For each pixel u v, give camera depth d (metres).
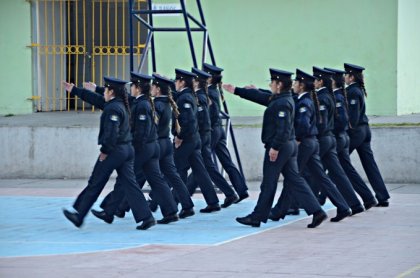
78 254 23.02
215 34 43.34
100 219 29.16
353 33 42.19
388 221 28.25
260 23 42.97
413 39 44.62
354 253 22.75
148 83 27.61
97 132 39.03
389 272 20.23
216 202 30.70
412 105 44.62
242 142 38.16
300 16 42.59
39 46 44.88
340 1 42.16
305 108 27.47
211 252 23.08
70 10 44.81
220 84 32.00
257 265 21.25
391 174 37.06
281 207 28.48
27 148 39.56
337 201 28.22
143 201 27.08
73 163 39.34
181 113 29.39
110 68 44.78
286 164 27.09
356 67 30.81
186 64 43.56
